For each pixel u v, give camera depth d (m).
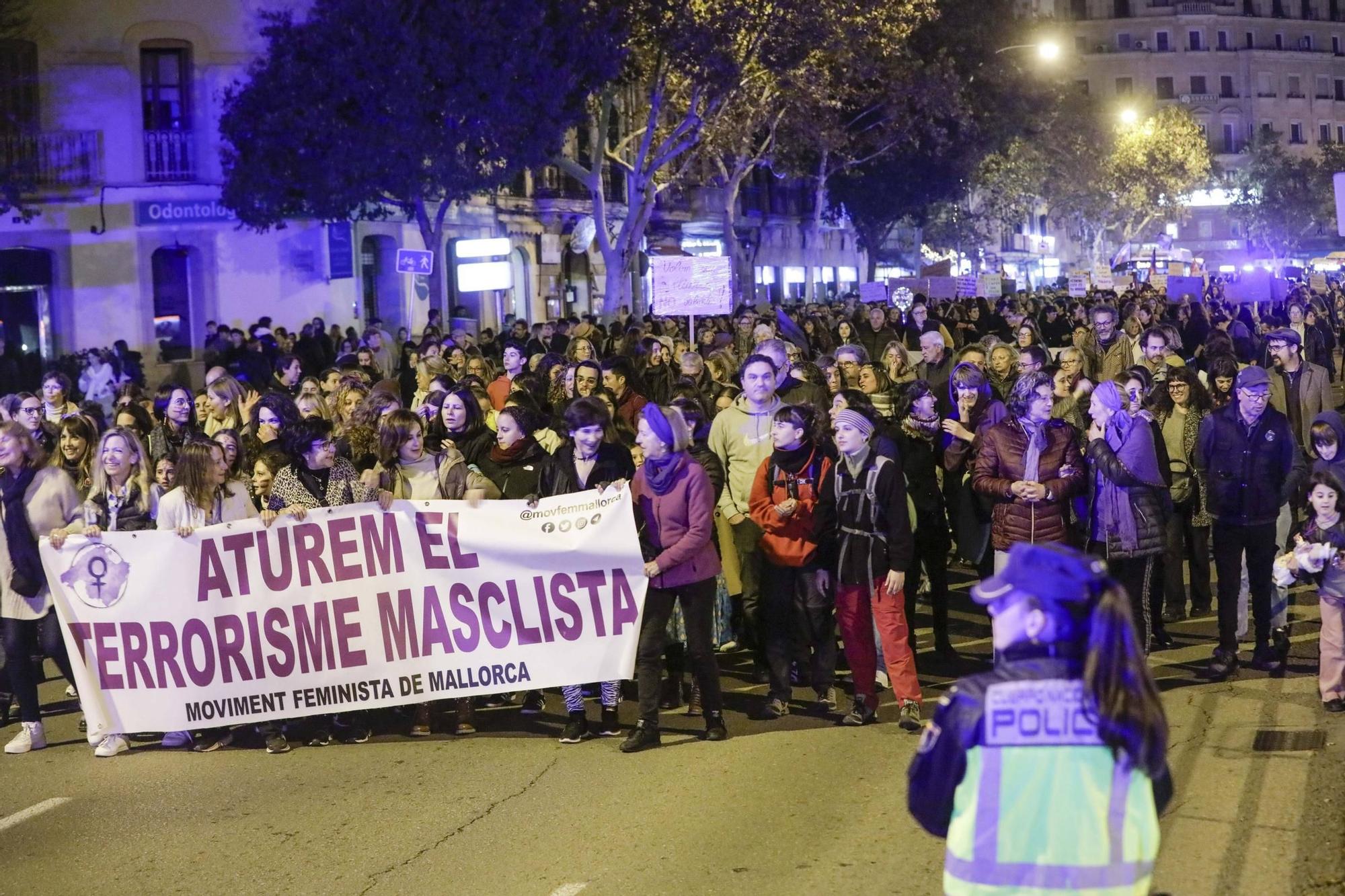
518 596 8.52
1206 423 9.30
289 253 32.41
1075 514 8.81
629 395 11.82
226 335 24.16
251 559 8.67
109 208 30.08
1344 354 31.80
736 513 9.36
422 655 8.62
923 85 44.06
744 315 21.23
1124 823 3.54
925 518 9.82
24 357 29.47
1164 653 10.06
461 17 27.19
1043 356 12.10
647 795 7.43
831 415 9.91
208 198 31.11
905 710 8.40
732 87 32.84
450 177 27.98
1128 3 122.88
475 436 9.43
